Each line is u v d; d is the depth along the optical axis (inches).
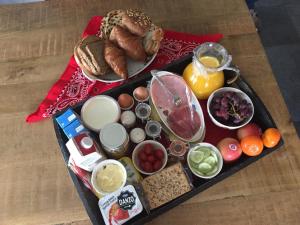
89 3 42.5
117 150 30.5
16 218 30.4
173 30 40.6
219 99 33.1
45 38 40.1
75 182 30.9
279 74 65.1
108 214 28.1
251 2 62.4
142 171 30.8
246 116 32.4
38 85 37.0
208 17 41.5
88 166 29.8
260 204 31.0
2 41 39.9
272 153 33.3
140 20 36.6
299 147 33.7
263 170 32.5
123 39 35.6
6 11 41.9
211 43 33.5
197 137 33.1
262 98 36.3
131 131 32.9
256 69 38.0
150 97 34.2
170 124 33.5
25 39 40.0
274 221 30.3
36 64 38.3
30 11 41.9
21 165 32.8
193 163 31.1
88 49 35.3
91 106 33.9
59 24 41.1
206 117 34.9
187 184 29.9
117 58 35.3
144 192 29.5
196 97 35.3
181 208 30.7
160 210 29.3
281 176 32.3
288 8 72.7
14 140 34.0
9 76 37.5
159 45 37.2
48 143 33.8
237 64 38.2
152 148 31.8
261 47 39.4
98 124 33.0
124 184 28.9
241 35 40.2
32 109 35.7
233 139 32.1
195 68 33.7
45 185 31.8
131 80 36.1
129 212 28.3
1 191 31.6
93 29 40.6
